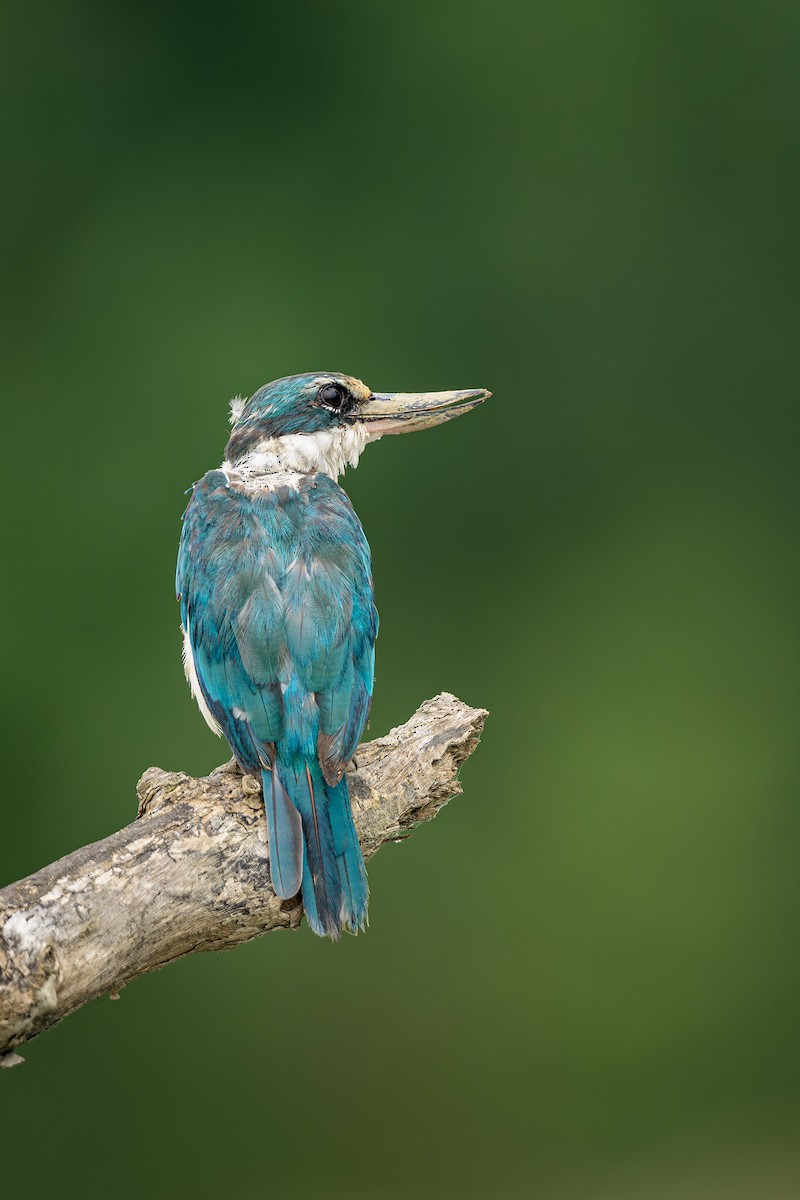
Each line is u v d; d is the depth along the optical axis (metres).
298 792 8.64
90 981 7.57
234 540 9.75
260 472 10.97
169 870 7.95
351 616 9.41
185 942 8.05
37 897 7.54
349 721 8.99
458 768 9.35
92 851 7.88
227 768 9.00
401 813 9.12
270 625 9.18
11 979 7.27
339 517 10.05
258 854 8.18
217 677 9.23
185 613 9.98
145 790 8.52
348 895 8.36
